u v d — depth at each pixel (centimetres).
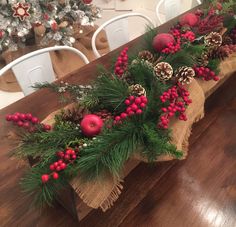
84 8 238
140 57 79
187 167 79
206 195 73
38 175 54
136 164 76
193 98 73
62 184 55
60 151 56
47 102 97
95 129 59
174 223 67
